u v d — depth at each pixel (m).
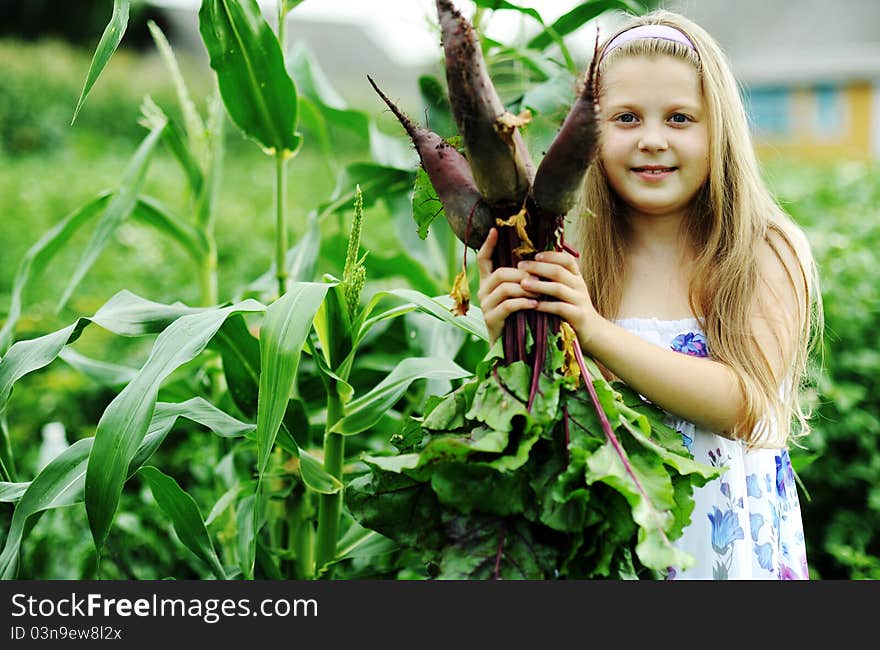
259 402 1.40
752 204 1.55
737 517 1.46
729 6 20.67
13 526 1.43
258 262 4.23
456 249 2.36
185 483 2.88
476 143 1.11
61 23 16.11
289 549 1.83
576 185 1.12
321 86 2.53
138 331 1.58
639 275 1.60
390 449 1.95
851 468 2.72
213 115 2.18
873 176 5.82
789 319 1.53
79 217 2.13
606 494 1.14
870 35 18.30
